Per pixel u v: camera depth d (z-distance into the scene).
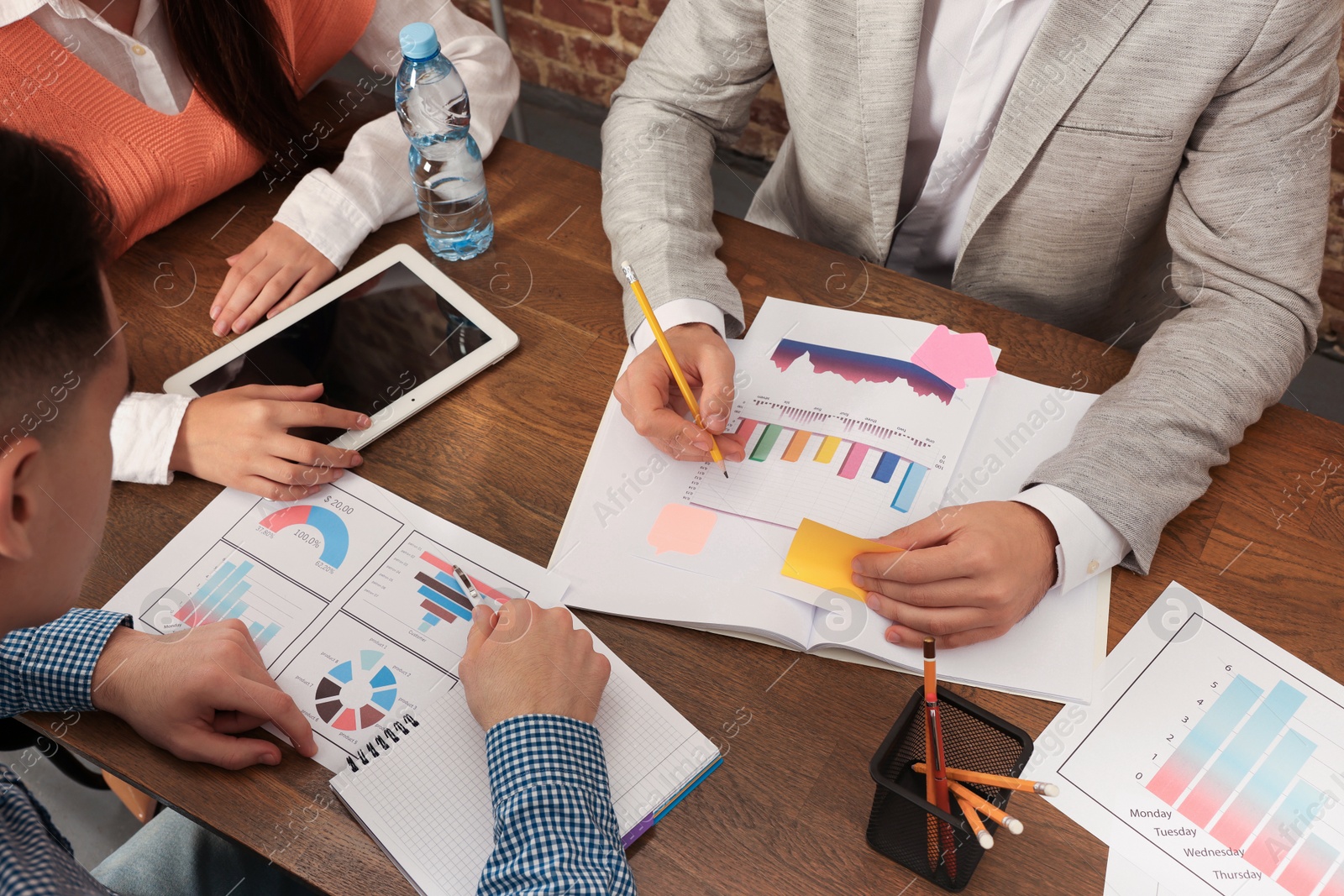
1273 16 0.84
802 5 1.02
